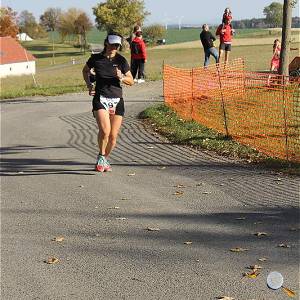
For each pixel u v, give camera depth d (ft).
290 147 34.35
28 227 22.52
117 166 33.50
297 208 23.35
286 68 57.36
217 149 36.24
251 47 218.79
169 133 42.42
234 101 47.50
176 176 30.30
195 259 18.11
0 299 15.79
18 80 138.31
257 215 22.63
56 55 420.77
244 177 29.12
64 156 37.35
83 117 54.65
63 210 24.79
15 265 18.37
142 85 78.48
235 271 16.96
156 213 23.62
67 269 17.83
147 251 19.07
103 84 30.81
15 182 30.76
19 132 48.03
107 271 17.49
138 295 15.64
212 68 66.49
